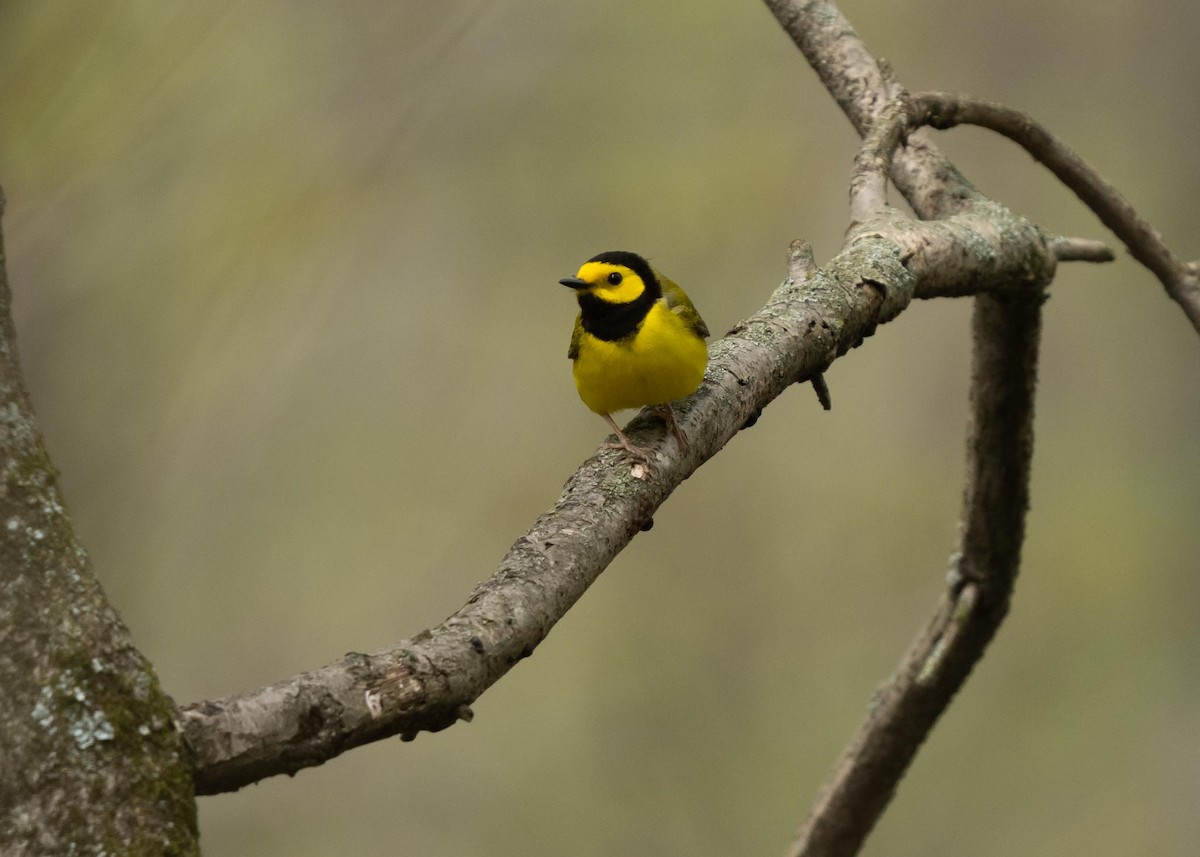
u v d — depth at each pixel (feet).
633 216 54.03
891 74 21.80
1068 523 55.88
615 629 52.31
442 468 55.42
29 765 7.81
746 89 53.98
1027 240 18.69
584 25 50.70
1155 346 55.98
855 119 21.93
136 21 38.29
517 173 54.24
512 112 52.13
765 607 52.37
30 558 8.28
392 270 54.70
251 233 46.03
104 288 41.86
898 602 52.24
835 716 49.93
